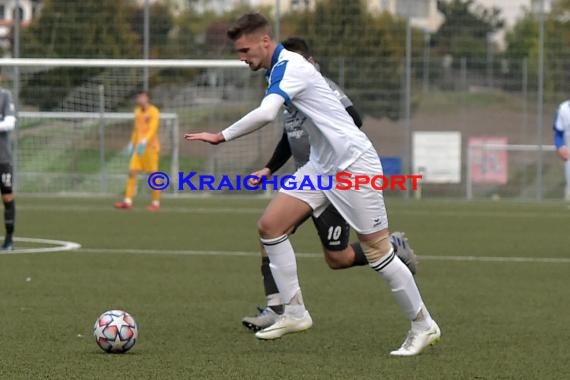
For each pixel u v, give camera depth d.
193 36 70.31
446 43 69.88
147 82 68.81
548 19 69.56
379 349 19.16
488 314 23.45
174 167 68.62
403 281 18.58
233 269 31.22
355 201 18.45
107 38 69.31
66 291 26.33
